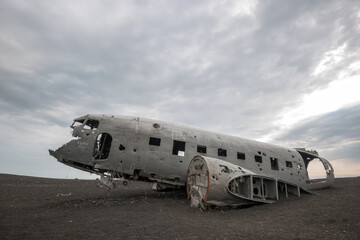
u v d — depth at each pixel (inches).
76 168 445.7
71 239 194.2
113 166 438.0
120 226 241.1
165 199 471.2
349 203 335.6
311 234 209.3
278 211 337.4
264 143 653.3
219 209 373.4
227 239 193.9
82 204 400.8
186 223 258.7
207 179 366.6
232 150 555.5
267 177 431.8
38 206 380.5
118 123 474.6
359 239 191.9
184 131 527.2
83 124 459.2
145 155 460.8
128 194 554.3
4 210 339.6
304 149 750.5
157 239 194.9
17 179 840.3
